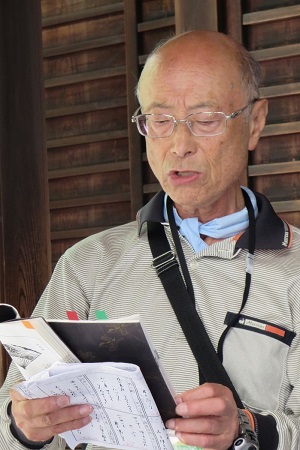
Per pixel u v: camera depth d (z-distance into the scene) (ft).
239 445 7.23
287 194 14.40
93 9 16.81
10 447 8.07
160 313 8.38
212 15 13.26
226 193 8.64
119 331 6.79
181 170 8.23
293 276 8.24
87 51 17.01
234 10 14.17
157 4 16.01
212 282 8.36
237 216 8.63
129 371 6.64
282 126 14.30
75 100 17.17
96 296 8.72
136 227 9.09
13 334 7.45
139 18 16.20
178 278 8.32
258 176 14.64
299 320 8.10
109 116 16.80
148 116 8.38
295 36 14.20
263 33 14.43
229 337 8.14
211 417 7.01
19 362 7.77
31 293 14.66
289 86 14.19
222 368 7.91
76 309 8.78
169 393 6.89
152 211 8.77
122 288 8.64
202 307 8.26
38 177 14.74
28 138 14.74
